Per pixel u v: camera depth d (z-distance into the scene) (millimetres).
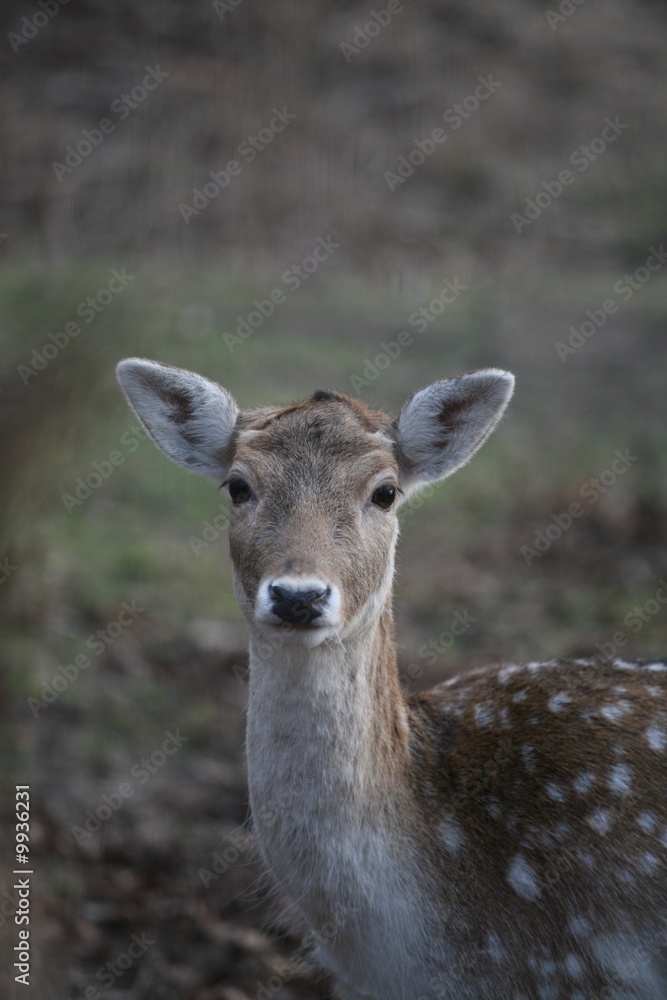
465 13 30359
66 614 11719
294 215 22406
